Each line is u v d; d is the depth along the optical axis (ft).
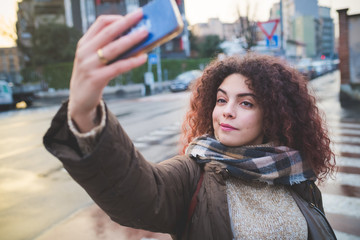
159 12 1.81
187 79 76.07
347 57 40.83
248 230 3.29
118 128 2.35
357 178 14.35
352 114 31.68
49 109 56.54
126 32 1.89
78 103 1.94
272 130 3.68
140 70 92.73
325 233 3.59
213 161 3.51
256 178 3.48
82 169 2.15
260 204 3.50
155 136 25.85
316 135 3.98
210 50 137.59
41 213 12.19
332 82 74.43
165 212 2.96
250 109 3.62
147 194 2.61
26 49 101.76
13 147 24.77
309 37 236.22
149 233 10.44
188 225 3.31
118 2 111.45
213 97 4.29
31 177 16.72
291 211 3.54
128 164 2.39
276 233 3.36
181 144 5.08
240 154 3.59
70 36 100.32
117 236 10.28
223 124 3.64
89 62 1.81
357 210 11.30
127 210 2.53
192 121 4.68
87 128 2.15
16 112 53.57
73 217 11.75
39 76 97.35
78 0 110.32
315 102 4.16
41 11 108.06
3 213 12.25
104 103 2.24
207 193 3.36
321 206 4.31
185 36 134.82
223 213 3.27
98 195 2.36
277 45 36.88
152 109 44.29
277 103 3.65
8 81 62.75
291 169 3.64
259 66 3.70
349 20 40.45
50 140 2.23
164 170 3.24
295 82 3.84
